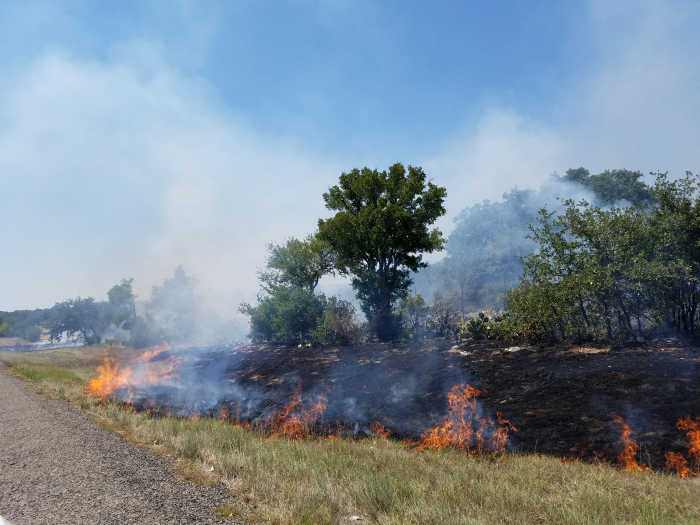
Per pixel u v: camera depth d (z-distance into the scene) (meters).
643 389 8.33
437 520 4.21
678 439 6.45
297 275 24.67
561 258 13.05
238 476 5.70
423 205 19.53
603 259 12.27
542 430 7.65
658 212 12.21
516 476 5.59
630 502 4.62
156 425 8.76
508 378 10.55
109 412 10.12
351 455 6.86
